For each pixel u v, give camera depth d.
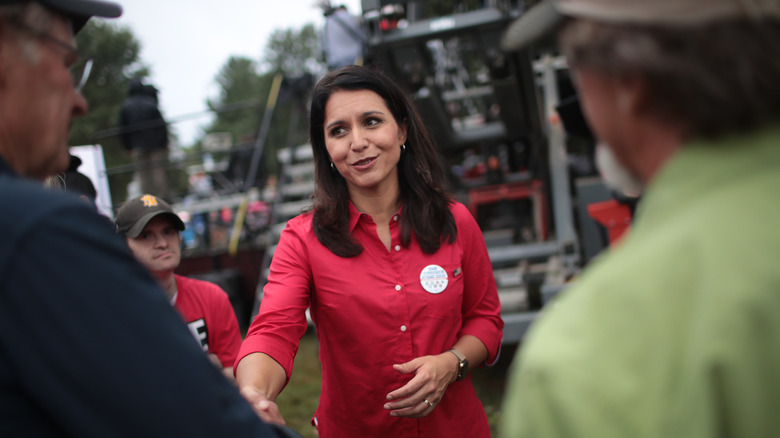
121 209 2.24
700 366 0.50
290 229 1.72
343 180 1.74
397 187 1.73
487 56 5.00
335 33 6.27
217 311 2.41
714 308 0.51
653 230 0.60
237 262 6.70
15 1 0.76
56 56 0.81
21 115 0.78
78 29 0.91
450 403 1.67
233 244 6.61
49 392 0.65
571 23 0.63
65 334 0.65
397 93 1.69
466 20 4.84
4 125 0.77
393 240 1.66
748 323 0.50
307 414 3.96
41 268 0.65
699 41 0.53
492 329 1.75
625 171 0.69
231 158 8.80
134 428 0.67
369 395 1.64
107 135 6.75
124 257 0.74
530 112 5.64
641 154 0.64
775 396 0.49
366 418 1.66
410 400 1.46
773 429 0.49
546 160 6.07
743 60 0.52
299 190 7.75
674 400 0.51
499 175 6.83
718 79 0.53
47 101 0.80
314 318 1.75
